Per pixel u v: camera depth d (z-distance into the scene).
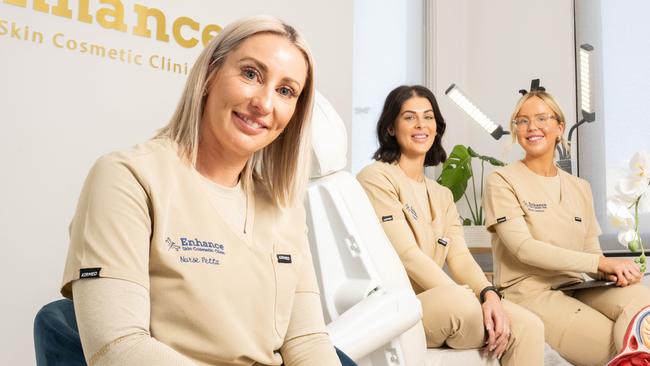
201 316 0.89
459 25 3.93
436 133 2.46
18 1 2.21
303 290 1.07
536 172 2.49
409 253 2.01
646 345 1.37
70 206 2.31
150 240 0.89
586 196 2.53
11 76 2.20
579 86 3.35
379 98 3.73
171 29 2.60
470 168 3.44
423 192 2.28
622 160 3.15
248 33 0.99
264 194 1.07
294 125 1.08
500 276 2.44
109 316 0.80
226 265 0.93
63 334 0.84
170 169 0.94
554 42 3.49
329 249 1.51
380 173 2.16
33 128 2.24
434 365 1.71
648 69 3.10
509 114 3.69
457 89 3.22
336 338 1.27
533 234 2.39
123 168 0.89
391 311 1.36
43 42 2.26
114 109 2.43
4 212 2.17
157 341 0.82
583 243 2.48
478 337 1.79
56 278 2.27
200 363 0.90
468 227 3.10
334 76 3.13
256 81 0.98
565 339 2.12
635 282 2.14
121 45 2.46
